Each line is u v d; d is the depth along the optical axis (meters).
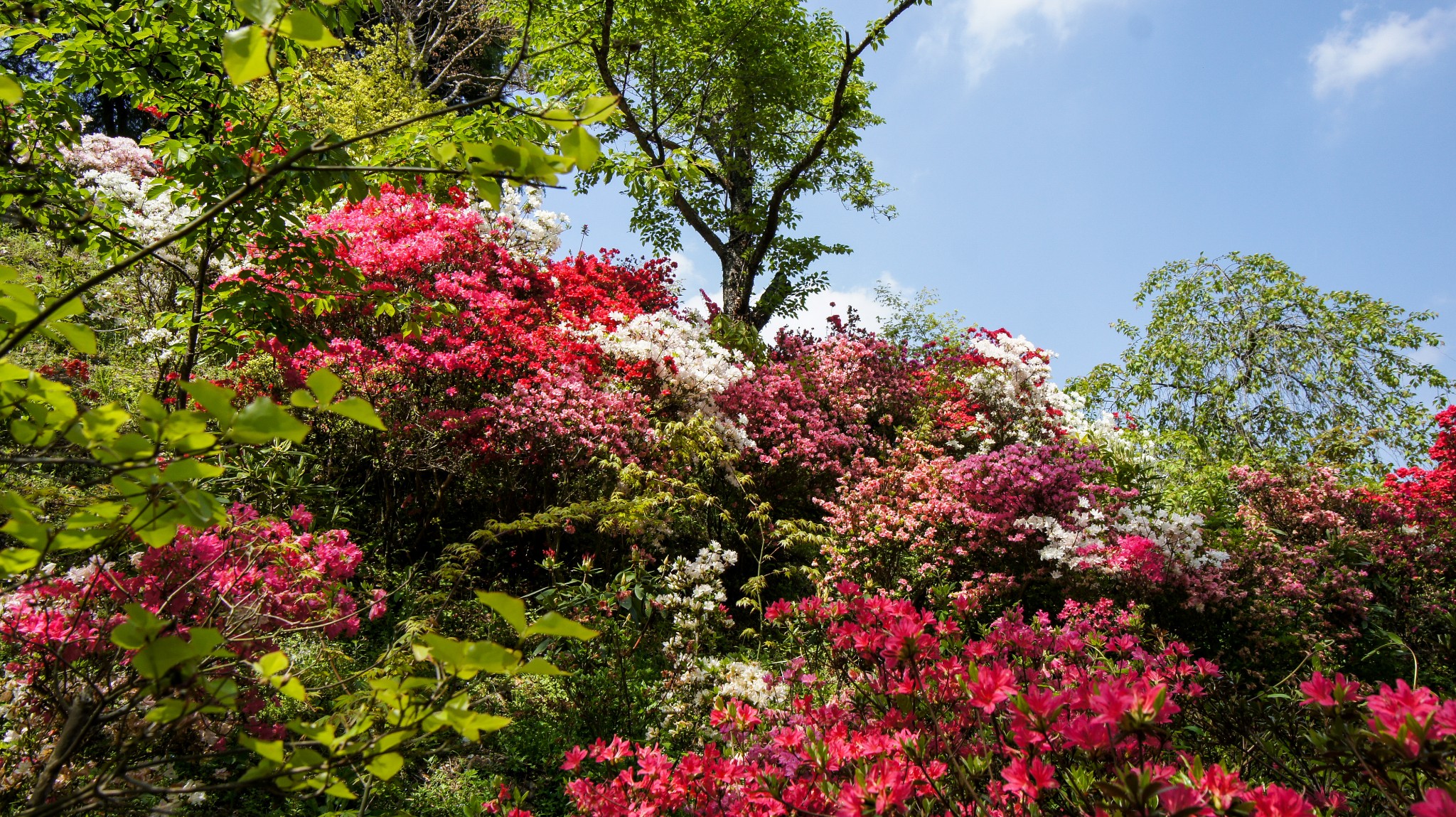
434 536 5.79
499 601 0.92
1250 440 14.23
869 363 10.26
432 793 3.33
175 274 5.46
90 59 3.53
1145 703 1.49
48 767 1.34
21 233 4.80
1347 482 8.74
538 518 4.97
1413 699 1.51
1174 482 8.12
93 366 4.86
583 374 6.71
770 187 14.50
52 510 2.21
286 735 3.03
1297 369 14.45
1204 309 15.55
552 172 1.11
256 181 1.08
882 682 2.37
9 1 3.30
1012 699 1.84
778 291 13.80
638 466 5.87
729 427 7.34
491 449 5.75
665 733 4.06
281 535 3.28
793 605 2.90
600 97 1.07
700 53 12.41
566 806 3.53
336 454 5.51
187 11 3.52
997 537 6.19
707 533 6.53
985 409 9.57
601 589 5.46
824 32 13.49
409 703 1.15
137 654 1.00
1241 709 2.42
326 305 4.35
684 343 7.68
